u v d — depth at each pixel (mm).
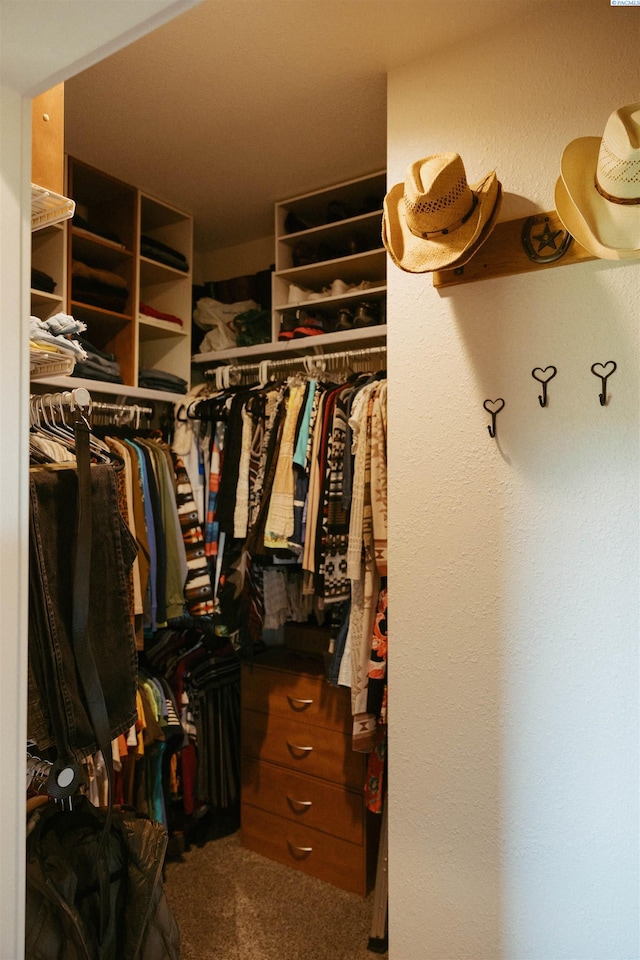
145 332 2754
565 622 1474
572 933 1452
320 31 1589
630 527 1406
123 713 1192
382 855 1917
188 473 2490
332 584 2049
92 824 1239
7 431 798
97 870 1123
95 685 1055
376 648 1883
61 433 1315
